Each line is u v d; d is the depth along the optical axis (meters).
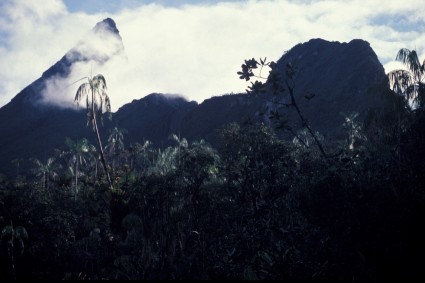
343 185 17.56
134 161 68.62
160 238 23.39
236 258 18.64
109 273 23.03
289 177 23.66
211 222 24.78
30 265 28.05
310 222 18.28
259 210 22.94
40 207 31.05
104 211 31.69
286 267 15.58
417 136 19.89
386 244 14.81
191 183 27.23
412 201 15.38
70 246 28.12
